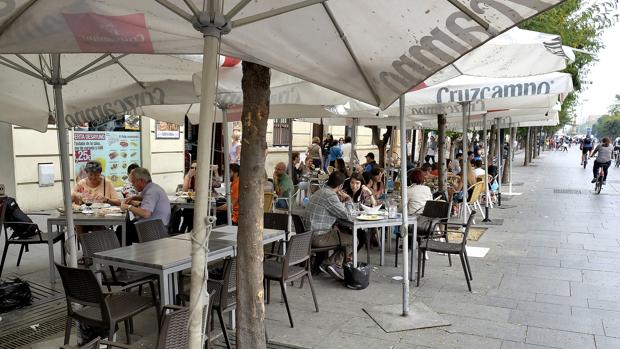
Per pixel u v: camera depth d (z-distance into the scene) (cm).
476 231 999
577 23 1105
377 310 539
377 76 314
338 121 1283
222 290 423
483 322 507
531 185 1967
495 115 1200
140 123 1364
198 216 226
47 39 278
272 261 573
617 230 1007
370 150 2839
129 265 429
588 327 492
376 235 855
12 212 663
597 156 1698
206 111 224
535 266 725
